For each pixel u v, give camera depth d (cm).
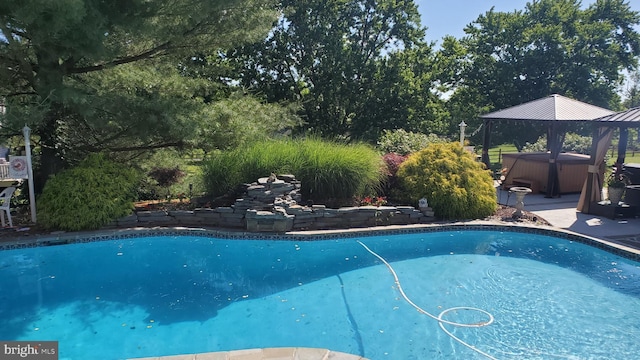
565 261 661
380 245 725
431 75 2184
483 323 474
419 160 884
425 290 561
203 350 415
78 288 554
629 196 872
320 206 774
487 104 2584
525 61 2372
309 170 820
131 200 788
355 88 2028
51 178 745
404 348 424
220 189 830
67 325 459
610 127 851
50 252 670
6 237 686
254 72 1970
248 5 828
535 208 944
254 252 687
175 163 1015
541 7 2539
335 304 518
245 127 880
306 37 1903
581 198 908
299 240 734
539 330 461
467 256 683
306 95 1998
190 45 872
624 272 619
